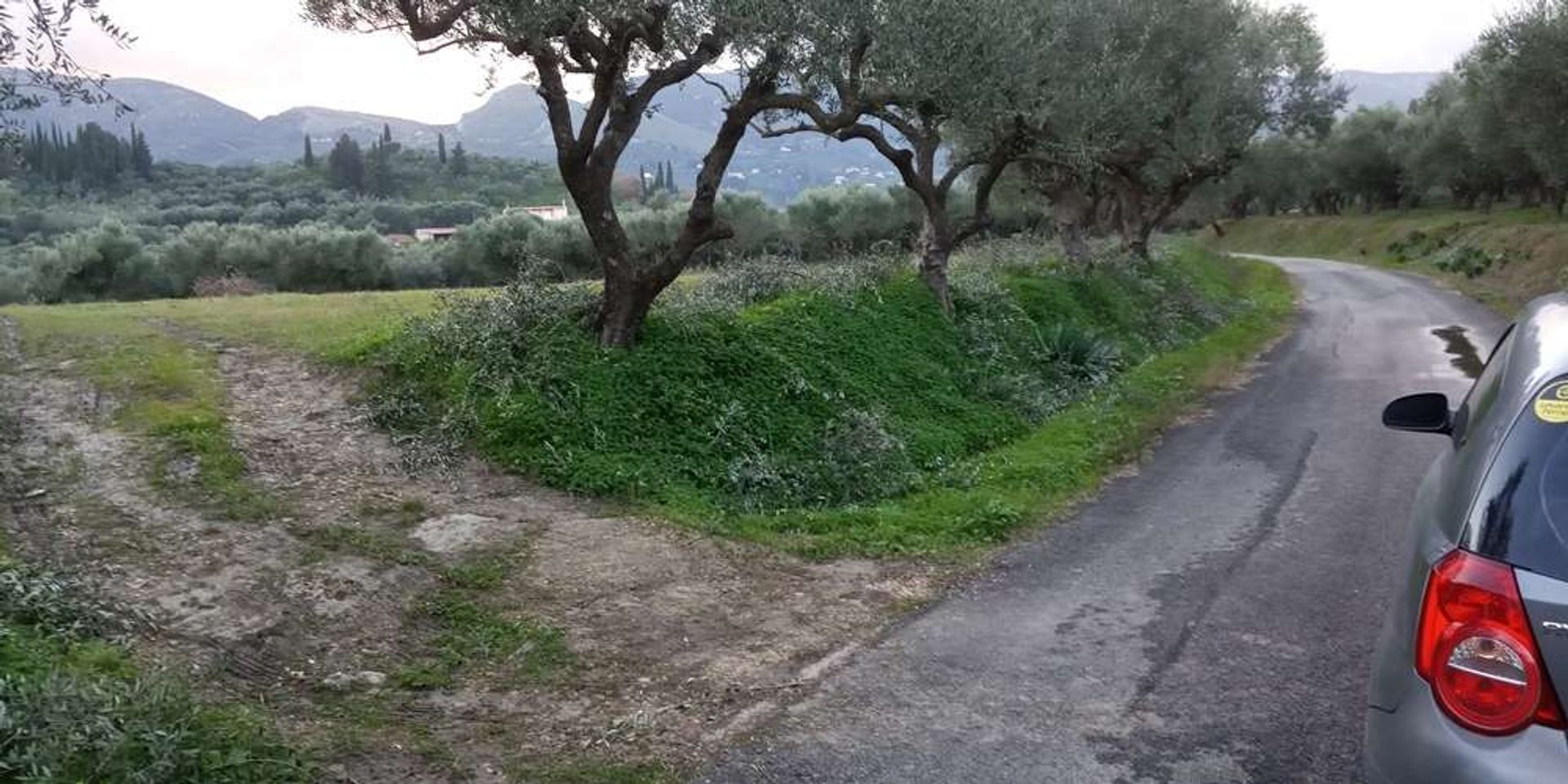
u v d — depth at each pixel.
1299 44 27.70
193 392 8.73
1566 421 2.71
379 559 6.20
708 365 9.85
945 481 9.20
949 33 10.87
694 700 4.76
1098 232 37.09
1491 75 26.67
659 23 8.93
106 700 3.68
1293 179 67.94
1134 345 18.50
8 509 6.28
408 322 10.30
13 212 27.97
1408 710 2.76
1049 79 14.34
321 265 27.17
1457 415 3.95
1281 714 4.56
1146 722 4.51
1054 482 9.12
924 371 12.17
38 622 4.59
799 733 4.43
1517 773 2.49
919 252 15.88
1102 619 5.83
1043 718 4.56
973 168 26.20
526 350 9.26
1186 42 22.20
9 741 3.39
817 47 9.60
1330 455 10.15
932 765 4.14
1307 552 7.02
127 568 5.68
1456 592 2.65
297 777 3.76
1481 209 53.12
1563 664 2.48
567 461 7.98
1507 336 4.04
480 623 5.55
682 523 7.33
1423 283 35.06
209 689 4.52
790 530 7.55
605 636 5.47
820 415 9.98
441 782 3.93
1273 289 34.88
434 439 8.34
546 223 29.69
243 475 7.26
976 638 5.56
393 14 8.30
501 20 7.79
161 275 25.88
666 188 49.94
